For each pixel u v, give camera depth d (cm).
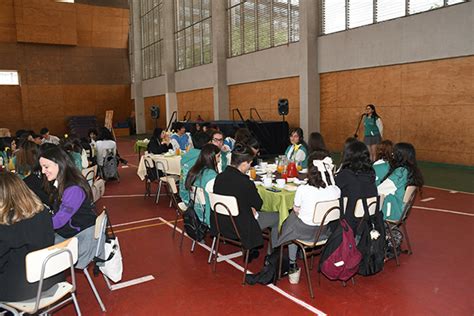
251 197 366
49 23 2355
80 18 2447
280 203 394
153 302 342
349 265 330
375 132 974
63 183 311
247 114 1653
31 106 2436
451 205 627
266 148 1288
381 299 337
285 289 360
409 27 1032
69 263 260
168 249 470
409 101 1062
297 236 353
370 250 351
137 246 482
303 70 1298
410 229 514
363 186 349
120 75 2706
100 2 2456
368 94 1167
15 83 2428
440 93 991
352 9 1181
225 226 379
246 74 1609
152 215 625
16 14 2262
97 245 321
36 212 252
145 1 2452
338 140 1280
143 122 2636
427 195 698
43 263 241
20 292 246
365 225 351
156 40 2366
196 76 1959
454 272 386
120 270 342
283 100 1277
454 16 936
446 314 310
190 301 342
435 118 1008
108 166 896
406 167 409
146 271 407
